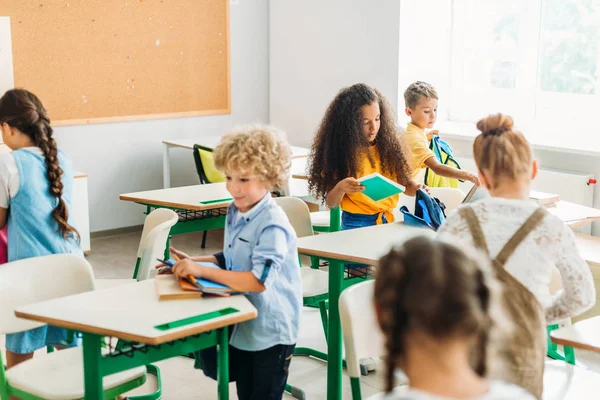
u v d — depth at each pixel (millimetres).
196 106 6434
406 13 5656
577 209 3803
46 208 2928
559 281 2580
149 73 6117
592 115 5250
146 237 3035
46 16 5551
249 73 6723
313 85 6418
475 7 5746
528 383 1764
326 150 3354
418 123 4059
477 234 1849
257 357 2426
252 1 6625
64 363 2564
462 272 973
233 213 2502
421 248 1006
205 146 5500
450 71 5973
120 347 2486
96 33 5797
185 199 3881
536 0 5414
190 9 6250
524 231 1829
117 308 2258
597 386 2238
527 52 5520
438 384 995
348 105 3309
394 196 3463
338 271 2850
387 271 1011
